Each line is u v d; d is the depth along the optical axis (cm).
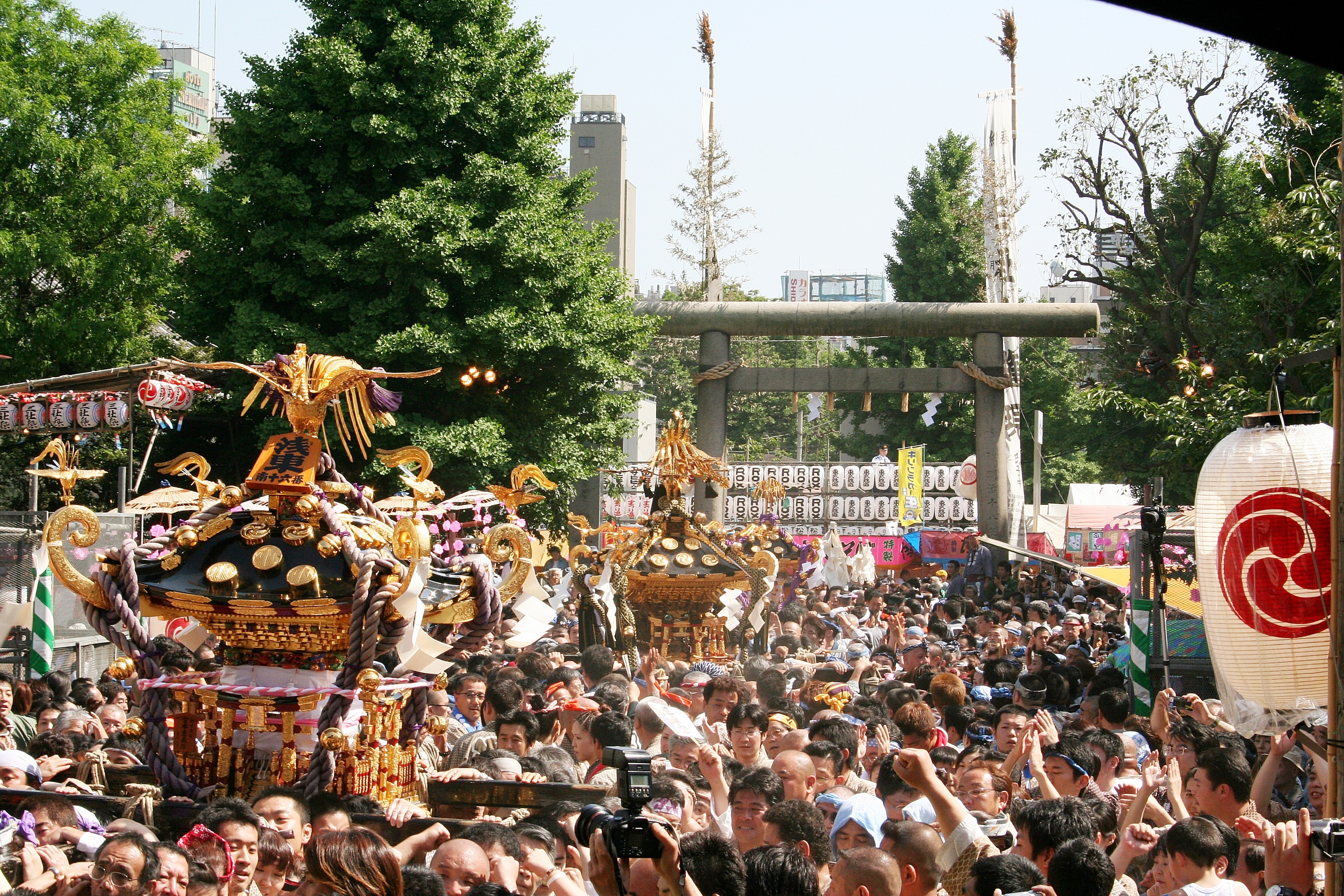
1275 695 823
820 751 1101
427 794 1035
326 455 1079
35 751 1170
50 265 3806
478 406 3631
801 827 842
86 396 2395
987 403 4428
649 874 675
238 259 3453
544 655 1781
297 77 3503
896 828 802
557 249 3625
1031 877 732
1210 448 2519
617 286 3988
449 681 1335
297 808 873
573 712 1345
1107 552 5034
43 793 909
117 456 3594
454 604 1080
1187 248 4222
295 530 1012
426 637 1019
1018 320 4275
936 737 1234
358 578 971
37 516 2228
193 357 4066
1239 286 3111
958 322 4291
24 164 3878
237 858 786
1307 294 2841
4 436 3075
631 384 6244
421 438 3272
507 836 819
